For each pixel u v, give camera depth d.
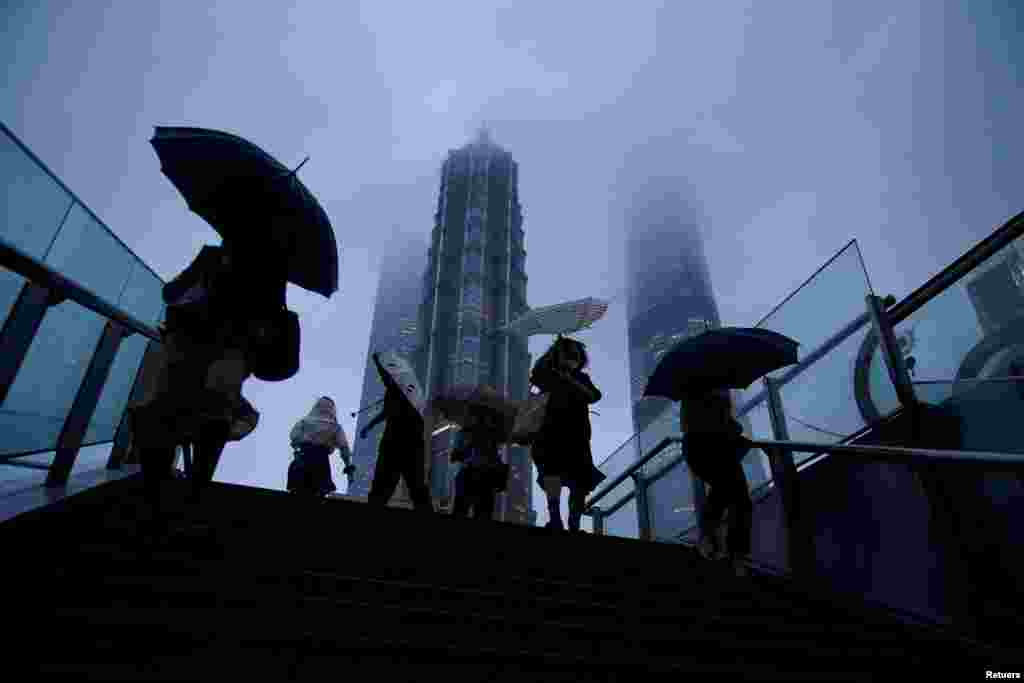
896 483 4.19
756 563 5.38
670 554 4.84
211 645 2.06
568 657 2.43
